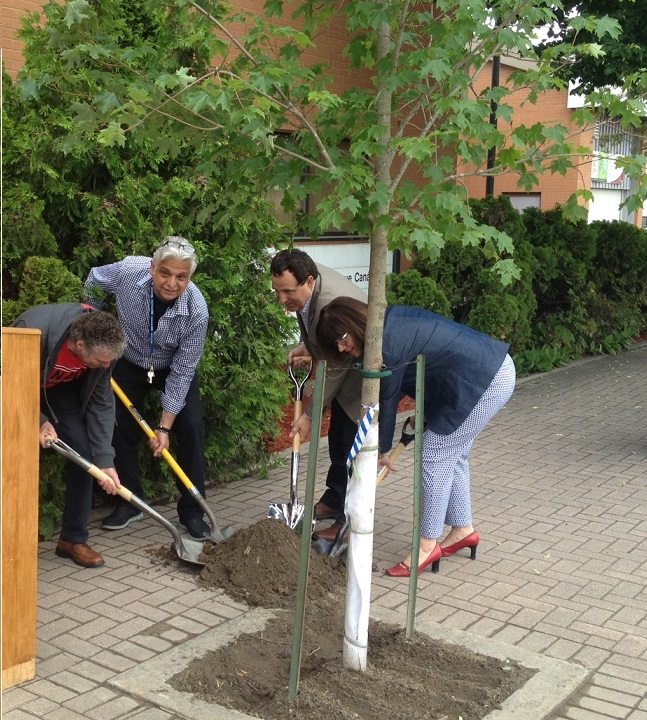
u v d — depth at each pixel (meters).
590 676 3.58
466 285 9.98
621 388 9.95
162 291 4.52
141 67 3.70
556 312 11.59
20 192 4.81
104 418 4.51
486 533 5.25
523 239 10.58
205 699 3.25
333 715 3.13
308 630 3.89
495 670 3.53
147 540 4.98
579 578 4.61
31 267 4.69
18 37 4.89
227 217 3.59
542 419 8.34
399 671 3.49
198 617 4.02
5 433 3.22
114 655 3.63
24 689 3.34
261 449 6.31
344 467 5.12
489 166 3.63
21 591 3.33
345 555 4.71
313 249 10.41
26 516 3.32
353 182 2.87
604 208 17.92
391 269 11.77
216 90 2.72
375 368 3.33
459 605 4.24
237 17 3.15
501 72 9.53
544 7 3.24
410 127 3.37
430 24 3.08
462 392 4.30
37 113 4.92
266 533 4.53
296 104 3.15
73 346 4.12
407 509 5.65
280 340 6.12
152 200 5.26
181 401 4.86
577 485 6.27
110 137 2.81
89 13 3.07
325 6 3.33
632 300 13.08
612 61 9.20
